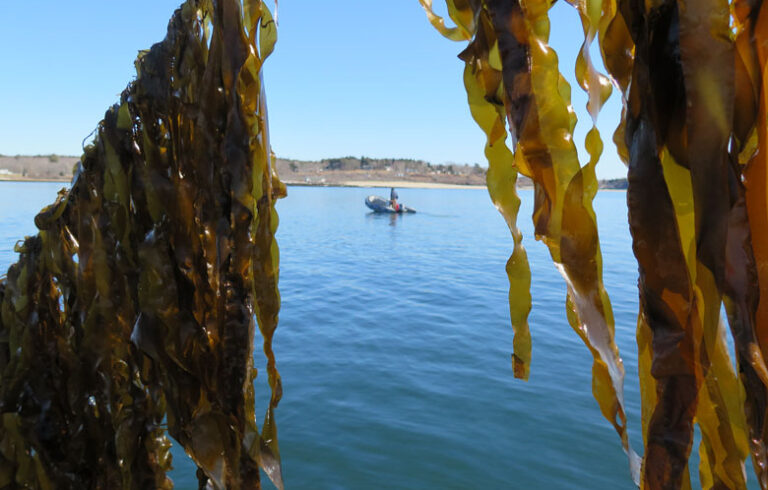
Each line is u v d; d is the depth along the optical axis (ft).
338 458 17.87
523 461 17.53
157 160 4.64
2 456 5.46
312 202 226.99
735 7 2.84
